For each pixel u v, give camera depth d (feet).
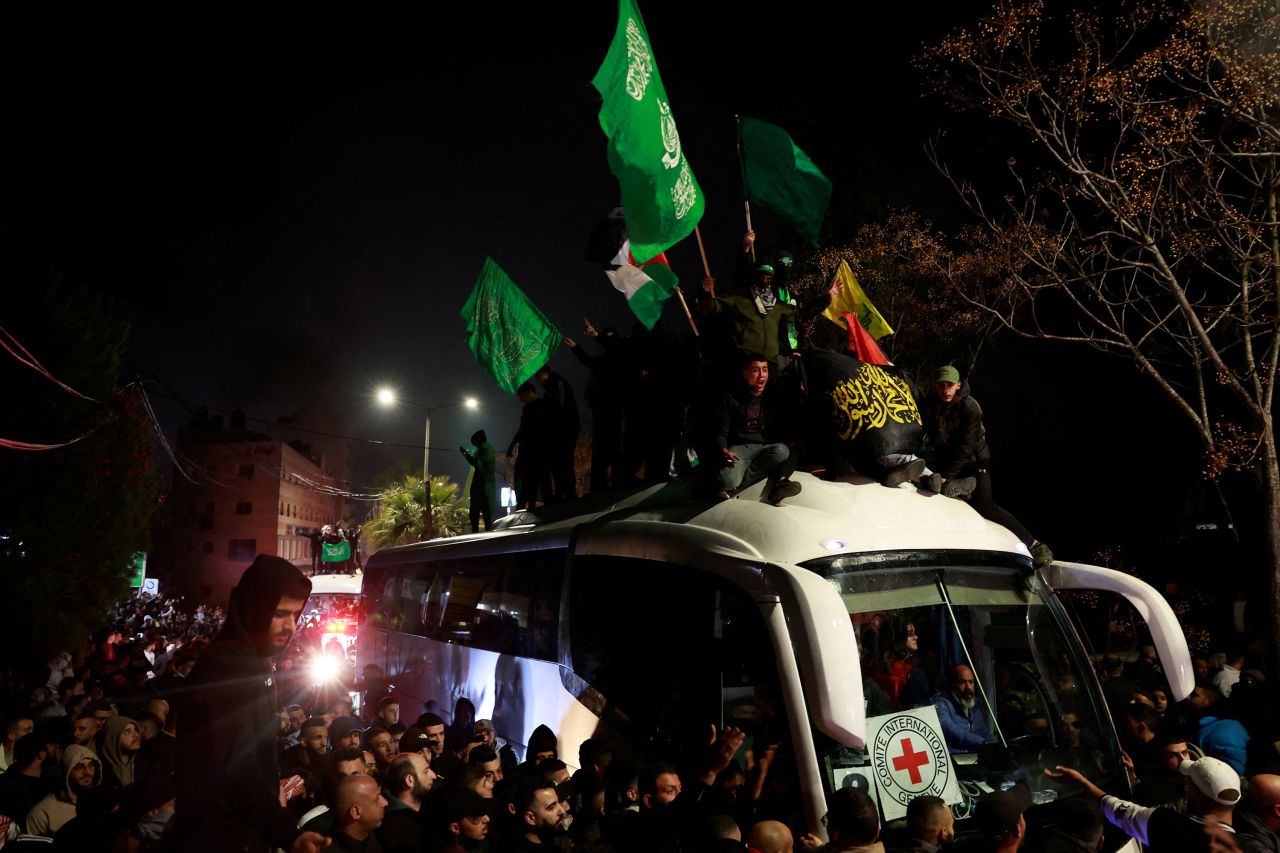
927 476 22.80
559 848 17.89
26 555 55.52
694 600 21.04
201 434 203.62
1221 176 42.34
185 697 12.20
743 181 31.96
